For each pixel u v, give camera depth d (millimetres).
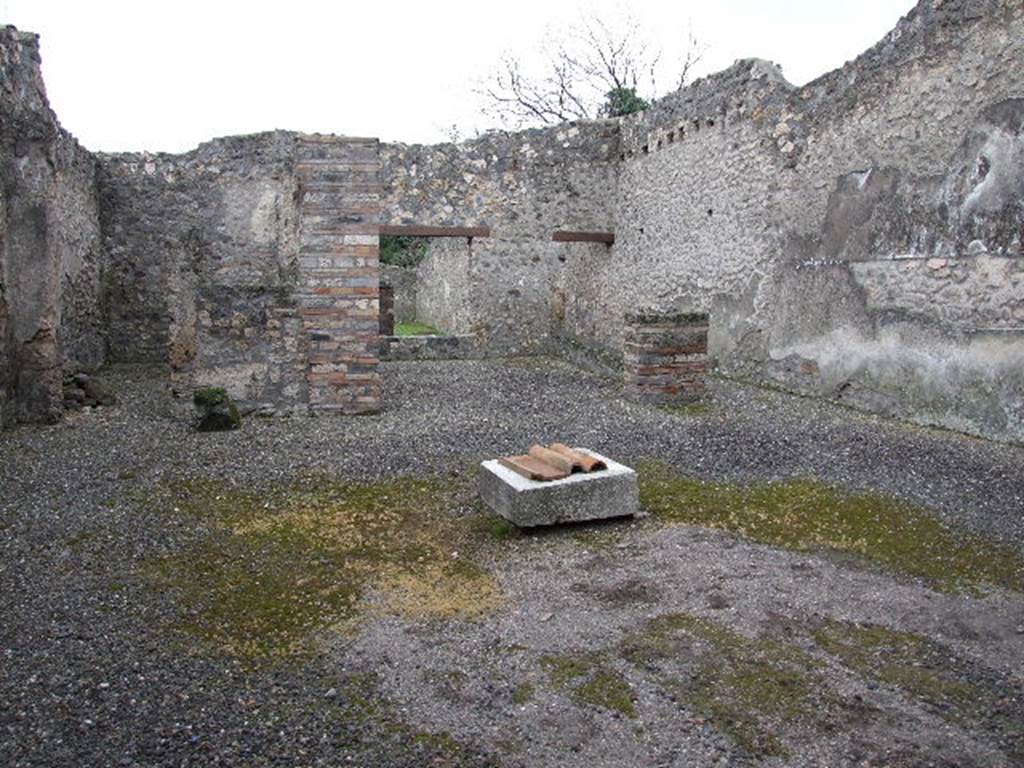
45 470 6113
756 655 3354
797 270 9477
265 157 13094
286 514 5133
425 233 13844
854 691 3090
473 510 5199
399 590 4012
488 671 3252
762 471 6008
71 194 11117
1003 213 6863
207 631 3594
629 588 4000
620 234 14109
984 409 7066
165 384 10617
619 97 23938
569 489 4793
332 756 2713
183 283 8047
